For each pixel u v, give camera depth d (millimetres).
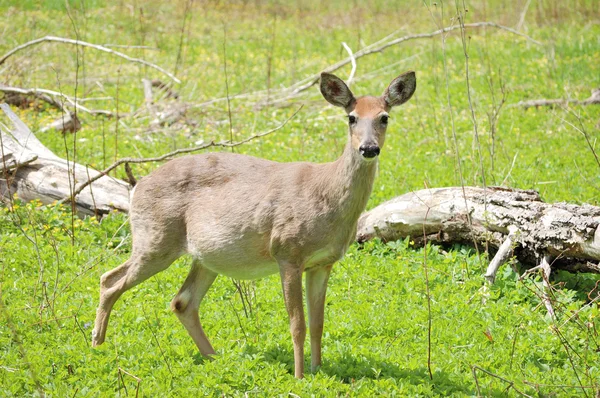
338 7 33250
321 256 8570
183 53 25219
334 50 26672
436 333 9617
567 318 9875
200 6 31656
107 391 7988
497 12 29953
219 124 18766
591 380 8242
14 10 27062
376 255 12023
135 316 9953
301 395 7957
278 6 33125
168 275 11180
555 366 9086
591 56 23750
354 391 8055
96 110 18859
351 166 8320
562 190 14055
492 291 10633
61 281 10828
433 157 16422
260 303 10438
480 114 19203
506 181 14312
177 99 20344
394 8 32188
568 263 11039
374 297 10586
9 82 19453
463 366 8898
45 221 12445
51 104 18672
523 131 18000
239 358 8719
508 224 11078
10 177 13242
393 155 16781
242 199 8742
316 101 20531
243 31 29219
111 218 12688
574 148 16641
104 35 26000
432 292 10727
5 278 10844
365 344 9297
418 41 27078
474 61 24156
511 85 21266
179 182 9141
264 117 19359
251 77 22875
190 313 9258
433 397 8109
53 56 22828
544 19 28781
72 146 16203
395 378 8469
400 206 12070
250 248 8750
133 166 15273
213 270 9094
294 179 8625
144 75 22266
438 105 20125
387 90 8953
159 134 17766
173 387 8250
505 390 8234
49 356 8750
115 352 8852
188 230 9094
